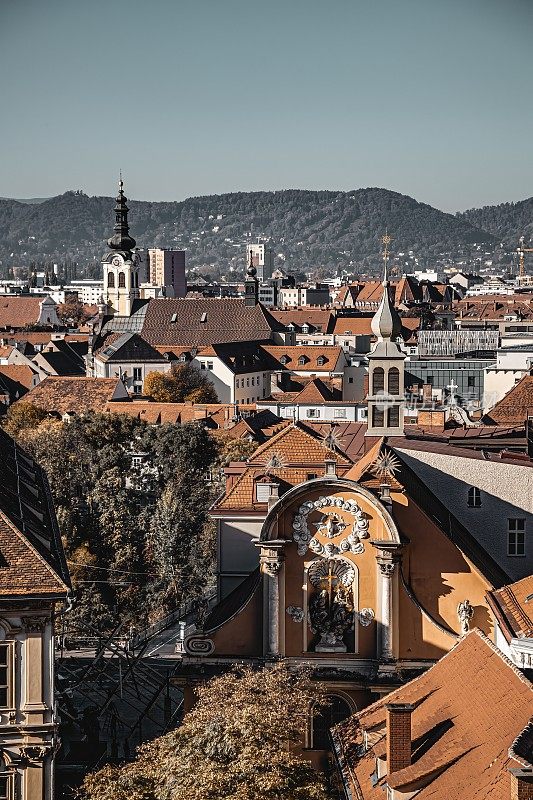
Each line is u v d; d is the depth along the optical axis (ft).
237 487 476.13
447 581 407.64
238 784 290.35
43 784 343.87
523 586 356.59
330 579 404.16
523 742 228.22
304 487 402.31
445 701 281.13
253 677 359.87
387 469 411.54
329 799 295.28
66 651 612.70
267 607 403.54
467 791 236.63
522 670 287.89
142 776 314.14
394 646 402.11
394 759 260.62
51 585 338.54
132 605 653.71
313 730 394.32
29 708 341.00
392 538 400.67
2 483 397.60
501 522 452.76
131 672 523.70
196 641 407.44
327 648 403.54
